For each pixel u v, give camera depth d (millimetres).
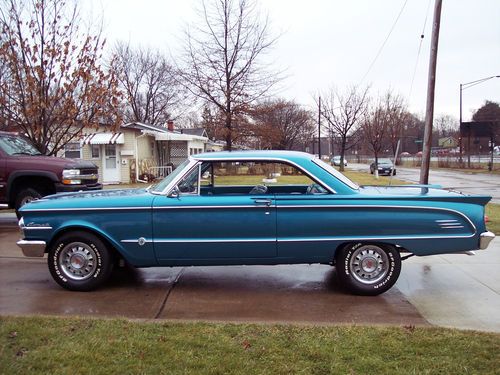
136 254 5570
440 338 4047
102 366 3465
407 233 5465
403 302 5309
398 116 38531
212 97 24719
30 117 12586
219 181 5957
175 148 33844
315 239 5461
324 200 5438
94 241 5598
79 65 12773
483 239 5516
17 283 6000
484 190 21172
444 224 5484
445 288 5852
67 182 9867
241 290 5762
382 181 26344
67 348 3750
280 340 3986
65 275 5645
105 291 5688
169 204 5477
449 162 46406
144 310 5004
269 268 6840
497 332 4332
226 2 23734
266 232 5461
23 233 5695
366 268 5535
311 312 4961
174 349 3773
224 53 24188
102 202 5566
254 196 5512
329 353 3719
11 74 12789
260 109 25469
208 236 5488
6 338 3947
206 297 5480
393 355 3713
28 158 10031
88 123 13422
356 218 5445
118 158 26547
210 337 4031
